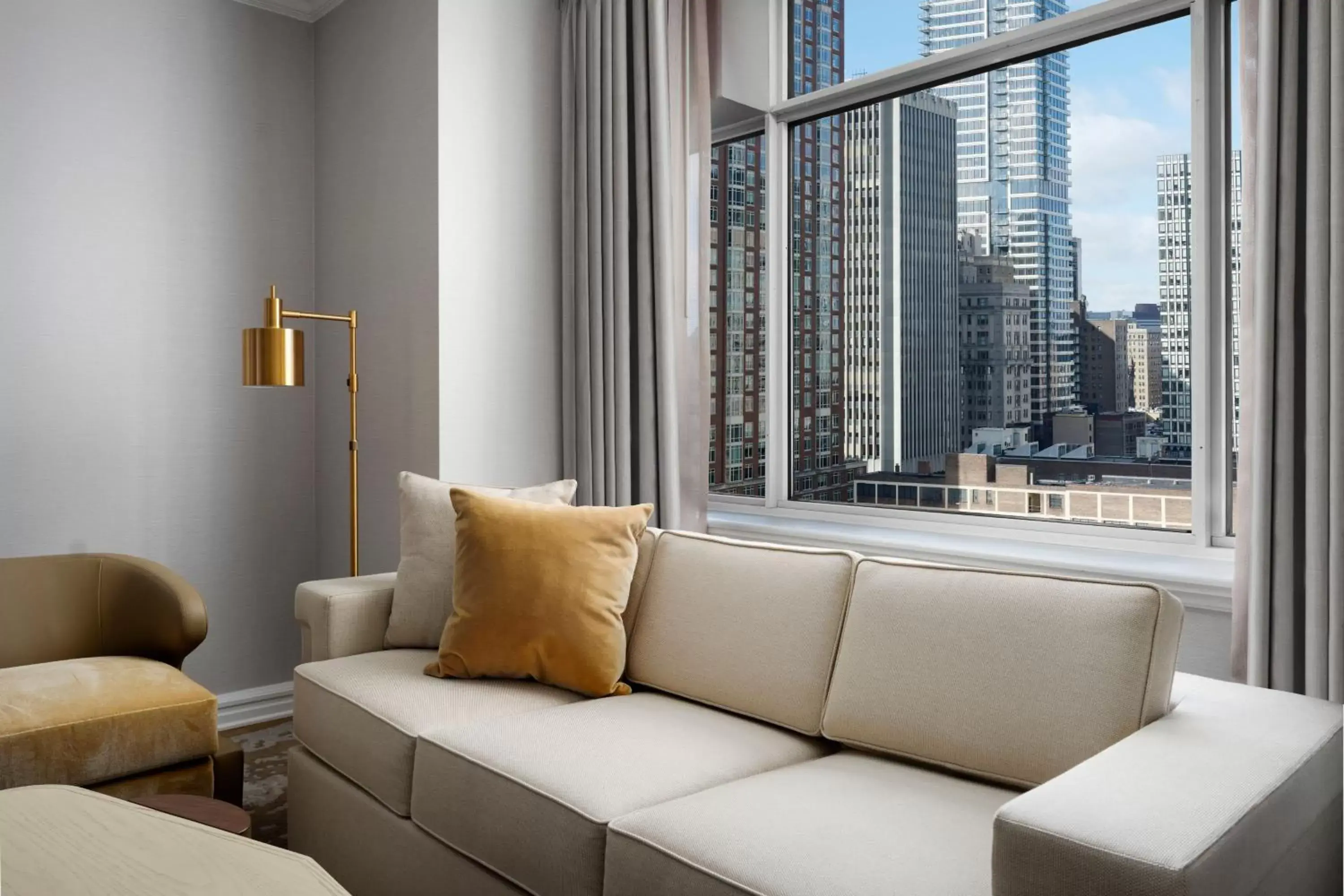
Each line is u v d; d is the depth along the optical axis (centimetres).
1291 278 185
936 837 138
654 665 216
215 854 132
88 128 322
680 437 313
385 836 197
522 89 332
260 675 363
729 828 141
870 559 193
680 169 311
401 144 325
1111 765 129
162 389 339
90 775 214
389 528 333
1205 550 223
